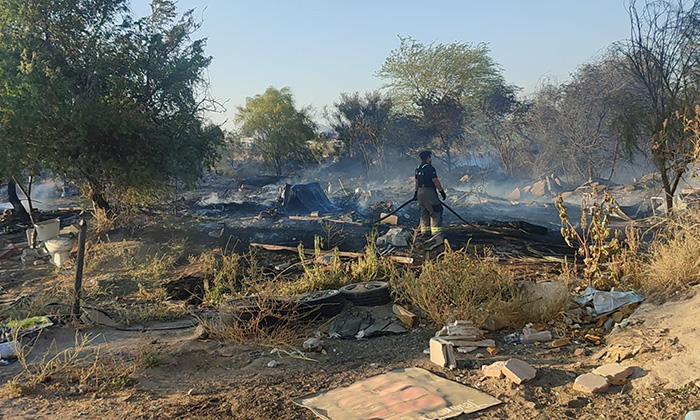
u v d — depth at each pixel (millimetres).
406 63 43562
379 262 8664
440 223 11336
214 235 13789
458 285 6441
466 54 42250
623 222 13562
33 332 6648
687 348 4484
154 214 15820
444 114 41219
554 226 15430
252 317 6363
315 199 19344
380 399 4379
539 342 5688
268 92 55938
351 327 6488
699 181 14148
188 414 4309
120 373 5273
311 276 8141
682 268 5973
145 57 14867
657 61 9977
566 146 30234
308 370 5344
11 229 17594
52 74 13359
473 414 4027
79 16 14391
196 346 6117
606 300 6258
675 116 9242
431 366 5172
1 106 13008
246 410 4340
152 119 14883
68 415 4363
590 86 28266
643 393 4039
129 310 7738
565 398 4141
